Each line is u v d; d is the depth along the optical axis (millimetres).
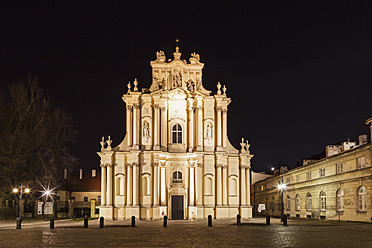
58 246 24062
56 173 62812
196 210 55250
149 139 56250
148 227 40688
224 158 57250
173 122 57406
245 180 58062
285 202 73938
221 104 57938
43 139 61719
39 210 43750
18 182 59750
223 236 29828
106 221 52656
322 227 39000
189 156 56562
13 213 65375
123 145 56844
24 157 60531
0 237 30219
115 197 55812
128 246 23766
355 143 59969
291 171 70500
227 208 56125
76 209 75000
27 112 61875
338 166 53906
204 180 56031
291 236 29516
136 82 57438
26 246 24219
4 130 60062
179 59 58531
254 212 97562
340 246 23297
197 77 58844
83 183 89375
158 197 55281
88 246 23906
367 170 46188
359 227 38781
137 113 56719
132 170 55875
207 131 57000
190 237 29188
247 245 24047
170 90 57281
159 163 56000
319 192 58812
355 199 48812
